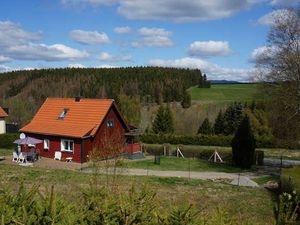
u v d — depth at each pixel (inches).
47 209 191.0
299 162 1531.7
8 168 882.1
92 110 1480.1
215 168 1311.5
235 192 735.1
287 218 231.6
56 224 183.2
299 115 1246.3
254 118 2171.5
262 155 1448.1
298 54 1221.1
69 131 1403.8
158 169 1247.5
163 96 3462.1
